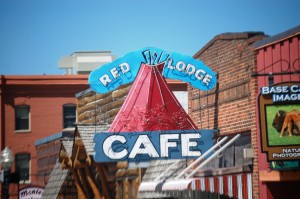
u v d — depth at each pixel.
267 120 18.67
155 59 24.55
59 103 50.94
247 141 22.53
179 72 24.56
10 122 50.25
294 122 18.62
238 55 23.12
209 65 25.69
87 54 57.28
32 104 50.66
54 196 34.38
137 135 23.67
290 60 20.25
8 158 24.61
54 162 40.56
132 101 24.34
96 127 28.41
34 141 50.44
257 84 21.88
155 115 24.31
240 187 21.22
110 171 28.75
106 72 24.09
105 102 33.66
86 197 32.56
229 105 23.84
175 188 20.12
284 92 18.66
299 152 18.53
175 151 23.80
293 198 21.23
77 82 50.94
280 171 20.03
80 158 30.36
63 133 39.28
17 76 50.28
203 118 26.11
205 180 20.02
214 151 24.05
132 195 27.16
